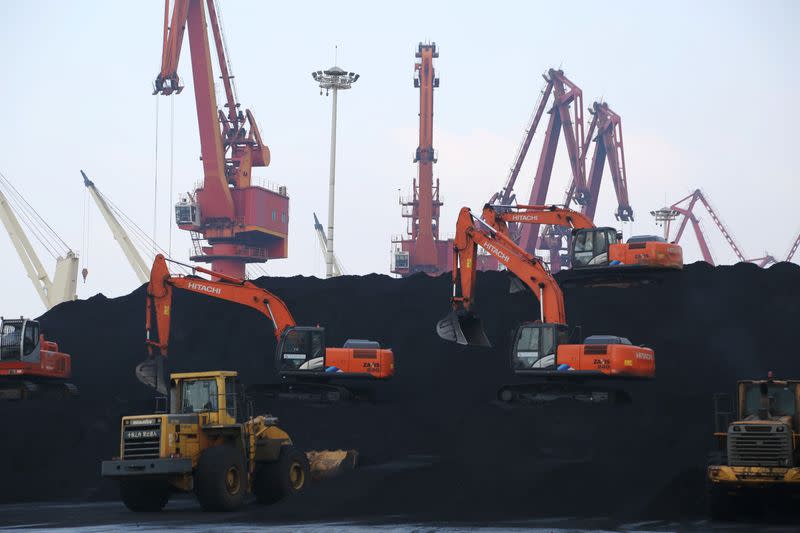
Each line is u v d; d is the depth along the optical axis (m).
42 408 39.00
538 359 37.28
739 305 43.66
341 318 49.50
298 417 37.81
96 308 54.91
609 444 31.44
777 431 20.11
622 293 45.84
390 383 43.69
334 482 24.30
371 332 48.12
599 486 23.92
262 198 119.69
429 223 128.75
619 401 36.75
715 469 20.23
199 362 47.19
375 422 36.72
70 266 105.81
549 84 142.88
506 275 51.12
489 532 18.03
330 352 41.22
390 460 30.94
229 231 117.88
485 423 34.34
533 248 128.62
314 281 55.06
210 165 114.81
